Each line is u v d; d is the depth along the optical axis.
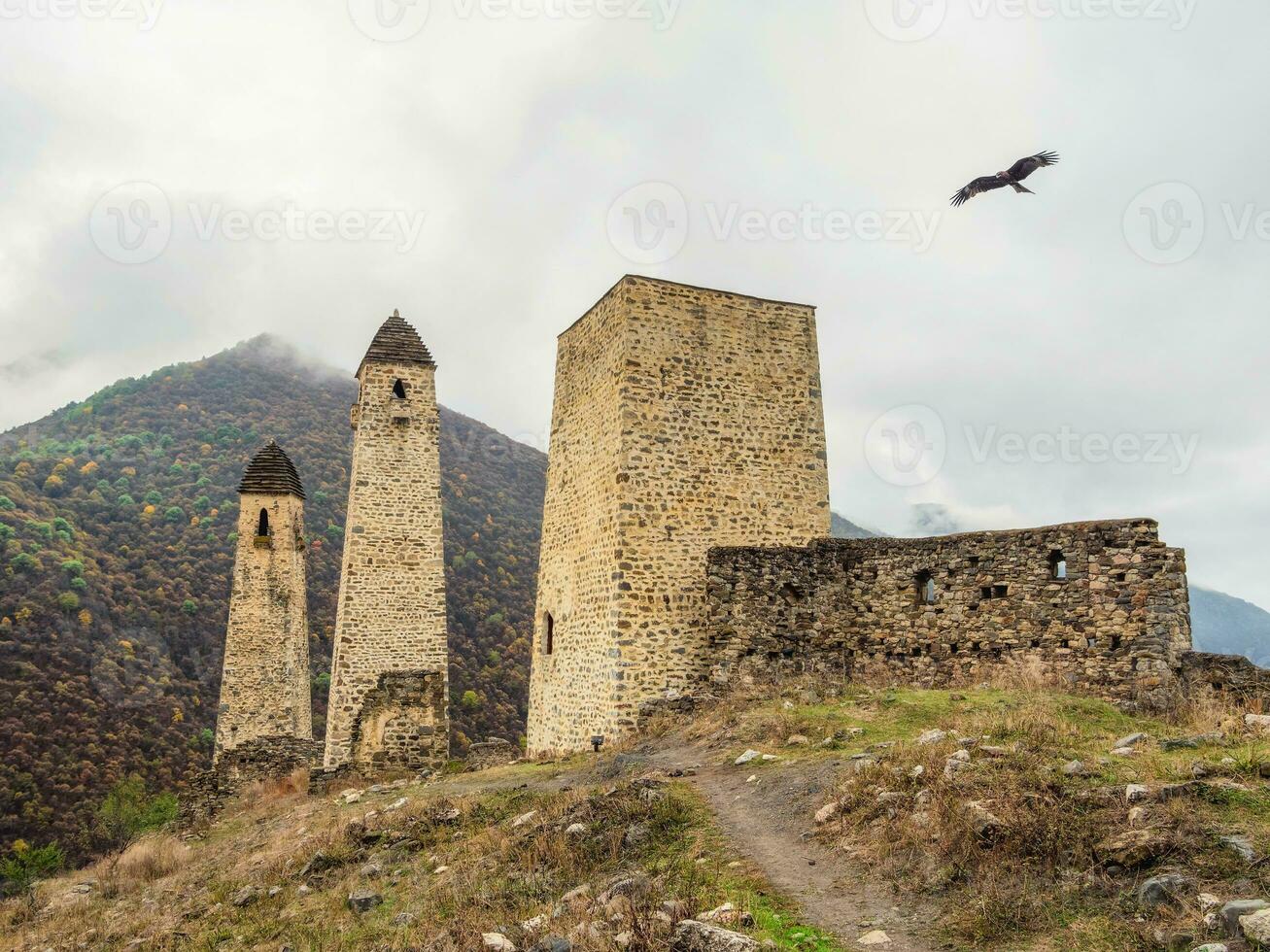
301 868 11.72
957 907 6.29
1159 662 13.25
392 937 8.23
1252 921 4.97
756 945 5.74
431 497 29.12
